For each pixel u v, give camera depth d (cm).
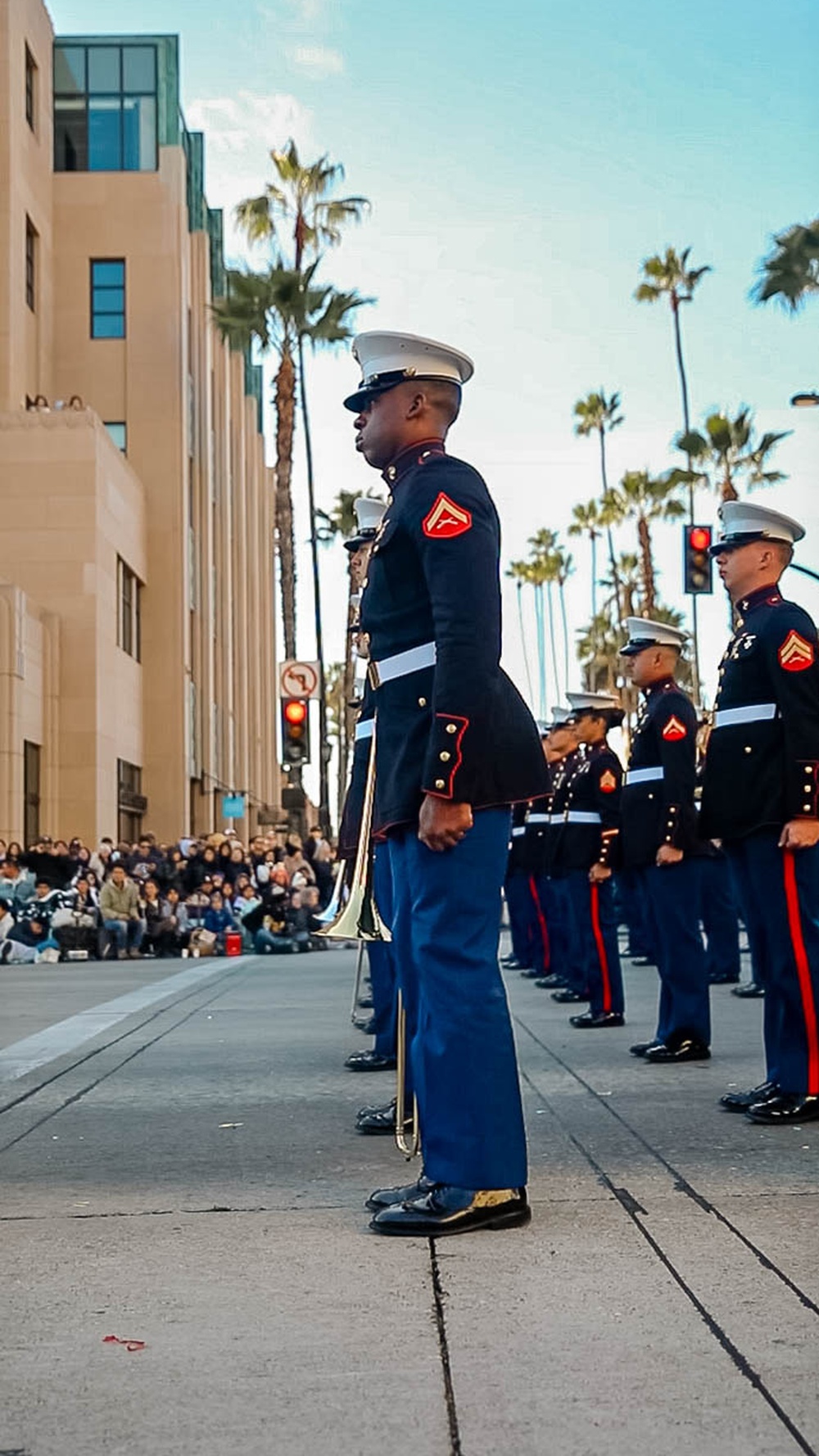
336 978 1502
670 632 852
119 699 3700
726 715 634
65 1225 452
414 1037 492
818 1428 289
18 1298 380
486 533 441
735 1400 303
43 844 2472
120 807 3725
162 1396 311
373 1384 315
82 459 3431
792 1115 600
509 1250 413
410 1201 441
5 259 3712
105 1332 352
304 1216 458
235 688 5769
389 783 454
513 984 1395
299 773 2747
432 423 472
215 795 4866
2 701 3017
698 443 4597
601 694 1029
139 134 4234
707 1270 390
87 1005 1226
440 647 431
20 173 3797
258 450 6712
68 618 3409
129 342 4175
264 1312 364
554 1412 299
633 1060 802
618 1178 500
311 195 3628
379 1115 602
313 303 3550
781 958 608
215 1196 488
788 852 610
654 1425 292
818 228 3550
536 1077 734
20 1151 571
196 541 4559
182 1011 1130
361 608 478
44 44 4100
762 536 648
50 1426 298
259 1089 716
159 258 4194
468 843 437
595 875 978
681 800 791
